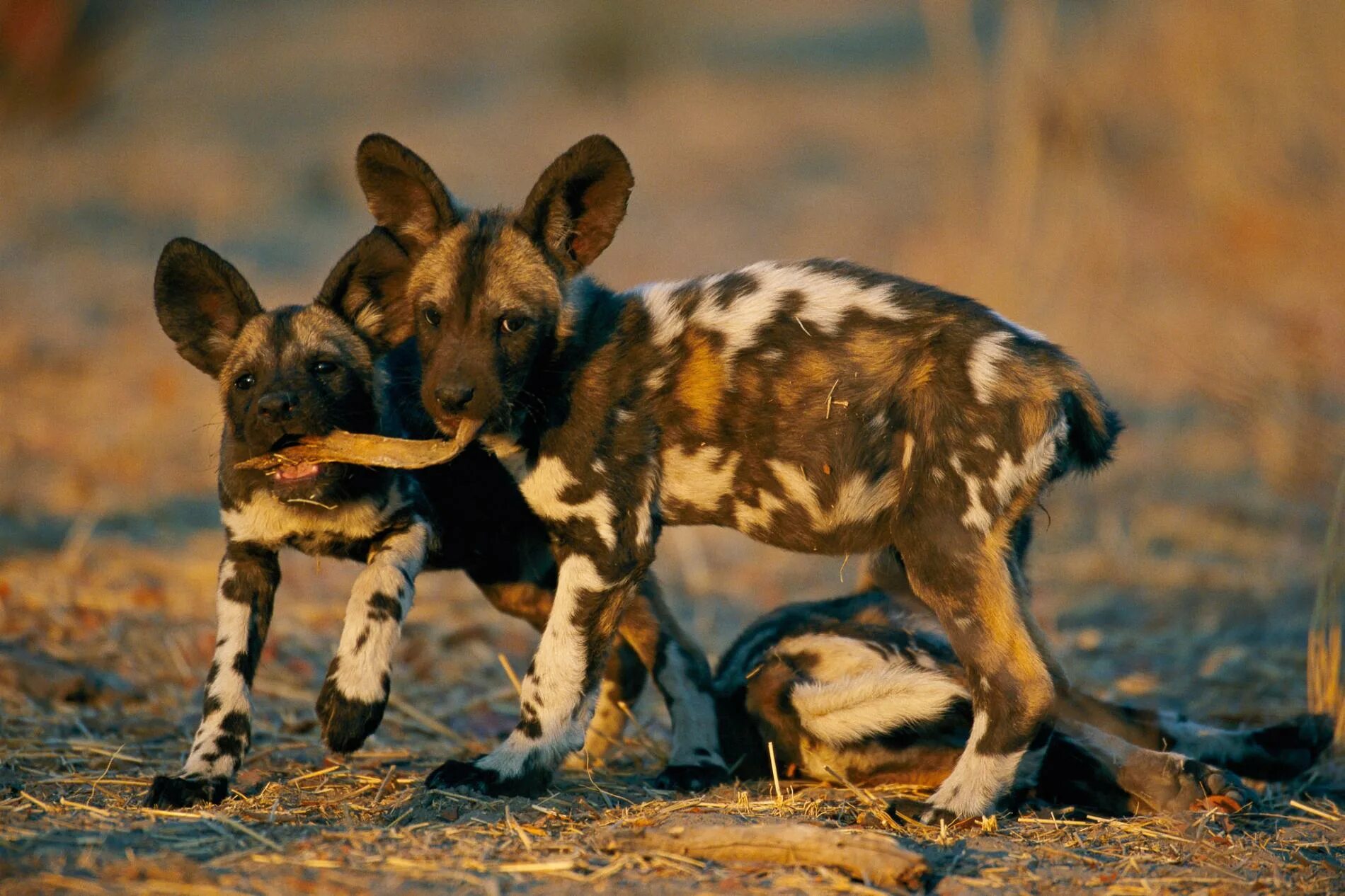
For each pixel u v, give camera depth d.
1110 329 39.19
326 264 49.75
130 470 31.61
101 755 17.77
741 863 13.81
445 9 109.88
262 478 16.53
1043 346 16.67
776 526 17.28
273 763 17.89
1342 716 19.31
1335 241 42.41
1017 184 40.69
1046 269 40.00
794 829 13.95
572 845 14.20
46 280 45.44
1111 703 18.44
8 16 62.16
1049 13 47.84
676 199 61.16
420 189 17.69
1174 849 14.98
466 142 70.50
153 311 43.38
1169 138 47.66
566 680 16.67
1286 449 31.17
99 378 37.25
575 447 16.89
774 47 96.06
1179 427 34.94
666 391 17.09
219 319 17.69
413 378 18.48
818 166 65.69
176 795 15.27
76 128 64.31
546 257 17.28
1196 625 24.98
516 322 16.81
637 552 16.97
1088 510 30.97
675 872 13.62
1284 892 13.85
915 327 16.75
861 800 16.22
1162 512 30.31
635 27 86.50
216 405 34.78
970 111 47.59
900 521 16.42
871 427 16.62
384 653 15.91
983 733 15.79
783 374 16.89
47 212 53.06
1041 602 26.48
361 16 111.75
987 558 16.02
